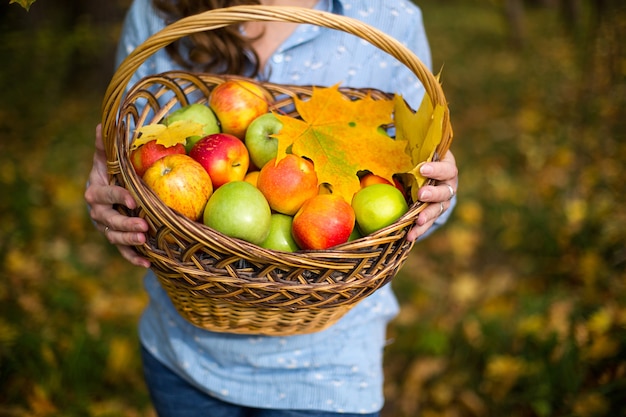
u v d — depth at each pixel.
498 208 3.61
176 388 1.60
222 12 1.05
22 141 4.43
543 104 5.27
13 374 2.35
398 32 1.52
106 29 5.43
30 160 4.16
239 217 1.12
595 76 3.45
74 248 3.31
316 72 1.49
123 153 1.13
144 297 3.01
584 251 2.94
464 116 5.59
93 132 4.80
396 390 2.58
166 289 1.29
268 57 1.51
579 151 3.43
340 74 1.50
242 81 1.37
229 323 1.27
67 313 2.73
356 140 1.28
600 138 3.38
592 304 2.57
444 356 2.63
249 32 1.49
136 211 1.14
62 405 2.35
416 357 2.69
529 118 4.94
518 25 7.98
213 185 1.25
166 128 1.23
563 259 3.04
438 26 10.34
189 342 1.53
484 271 3.22
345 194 1.23
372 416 1.52
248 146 1.32
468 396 2.45
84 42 4.93
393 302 1.61
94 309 2.80
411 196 1.27
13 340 2.43
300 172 1.22
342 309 1.23
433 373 2.59
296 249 1.22
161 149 1.24
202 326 1.33
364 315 1.50
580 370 2.30
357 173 1.35
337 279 1.09
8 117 4.60
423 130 1.25
